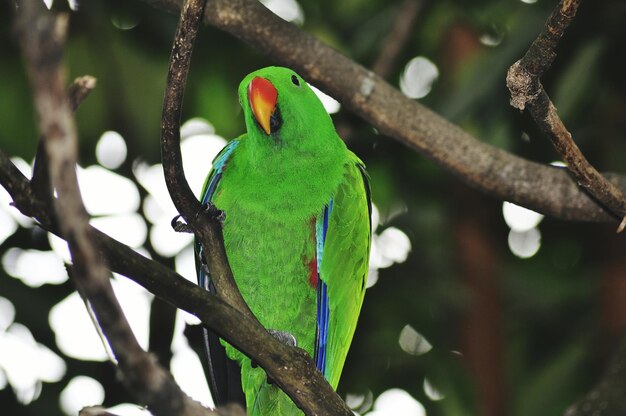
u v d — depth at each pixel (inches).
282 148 330.0
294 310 332.8
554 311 492.7
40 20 128.8
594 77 445.4
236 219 331.0
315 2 475.8
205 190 343.0
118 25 448.8
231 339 221.8
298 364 227.9
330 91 350.6
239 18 338.3
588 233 507.8
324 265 331.6
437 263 493.4
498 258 490.3
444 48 463.8
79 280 148.9
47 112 130.9
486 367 451.8
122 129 446.9
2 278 426.3
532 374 483.2
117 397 427.2
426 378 496.4
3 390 422.3
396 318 498.0
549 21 210.7
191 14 206.1
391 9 459.2
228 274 238.7
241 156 339.9
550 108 228.8
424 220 498.9
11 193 200.5
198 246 315.3
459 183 487.2
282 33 341.7
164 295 206.7
